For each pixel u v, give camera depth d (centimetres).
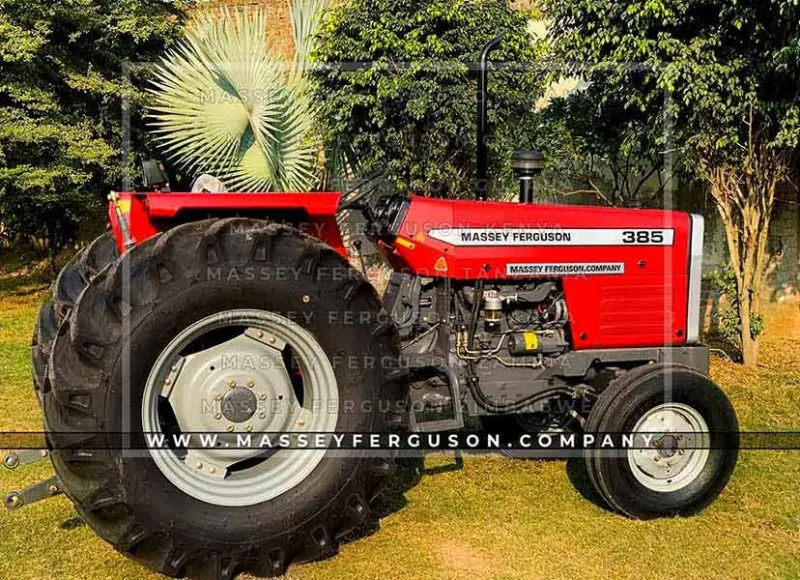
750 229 571
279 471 280
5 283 930
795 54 471
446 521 318
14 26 789
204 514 262
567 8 549
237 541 263
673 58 514
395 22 589
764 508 334
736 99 520
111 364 250
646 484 321
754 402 493
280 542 269
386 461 288
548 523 317
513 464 381
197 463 276
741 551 295
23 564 281
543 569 280
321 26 645
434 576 275
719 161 556
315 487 275
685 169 565
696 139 530
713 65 506
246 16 730
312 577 274
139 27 829
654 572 279
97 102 855
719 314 619
